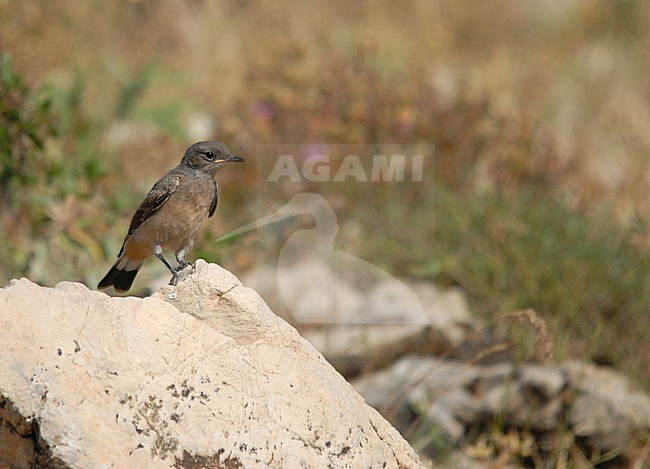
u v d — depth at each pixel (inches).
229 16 820.6
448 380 480.7
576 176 679.1
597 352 535.2
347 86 690.8
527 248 581.9
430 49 844.6
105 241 504.7
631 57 917.8
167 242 423.5
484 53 882.1
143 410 281.7
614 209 651.5
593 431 462.6
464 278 575.2
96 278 476.7
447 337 511.8
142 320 299.3
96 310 292.5
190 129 693.3
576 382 475.2
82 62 683.4
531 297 555.2
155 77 686.5
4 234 501.7
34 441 269.4
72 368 277.3
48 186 522.0
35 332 278.5
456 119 681.6
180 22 794.2
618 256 589.3
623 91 847.7
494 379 478.9
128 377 284.8
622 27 973.2
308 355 324.5
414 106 681.6
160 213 415.2
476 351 506.9
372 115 667.4
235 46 783.7
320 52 765.3
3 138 492.4
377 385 477.4
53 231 511.2
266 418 297.0
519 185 664.4
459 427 464.1
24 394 268.4
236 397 296.5
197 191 420.2
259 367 306.3
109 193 585.0
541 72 860.6
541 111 778.2
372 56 757.9
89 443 267.6
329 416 305.6
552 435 468.8
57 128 561.6
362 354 505.4
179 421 284.5
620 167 732.7
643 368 527.2
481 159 672.4
